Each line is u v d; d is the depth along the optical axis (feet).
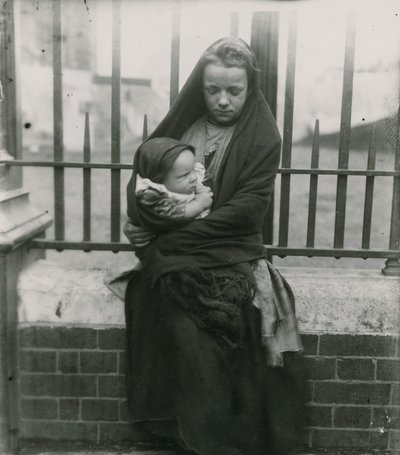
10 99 7.34
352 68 7.13
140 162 6.57
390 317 7.15
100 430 7.47
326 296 7.17
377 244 8.08
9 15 7.16
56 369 7.36
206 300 6.32
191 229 6.43
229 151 6.59
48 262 7.98
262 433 6.98
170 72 7.18
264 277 6.73
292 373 6.93
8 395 7.27
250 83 6.58
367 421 7.30
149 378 6.96
